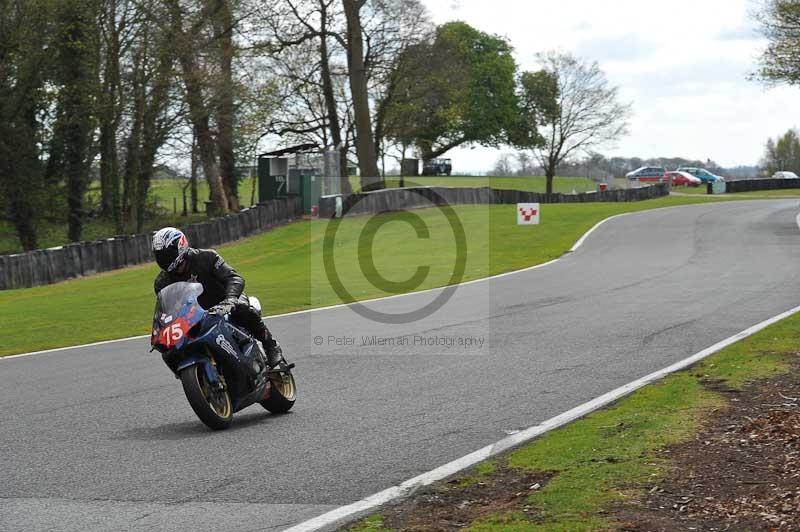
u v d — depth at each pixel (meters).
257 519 13.65
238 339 20.66
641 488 14.30
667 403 20.53
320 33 123.88
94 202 117.56
